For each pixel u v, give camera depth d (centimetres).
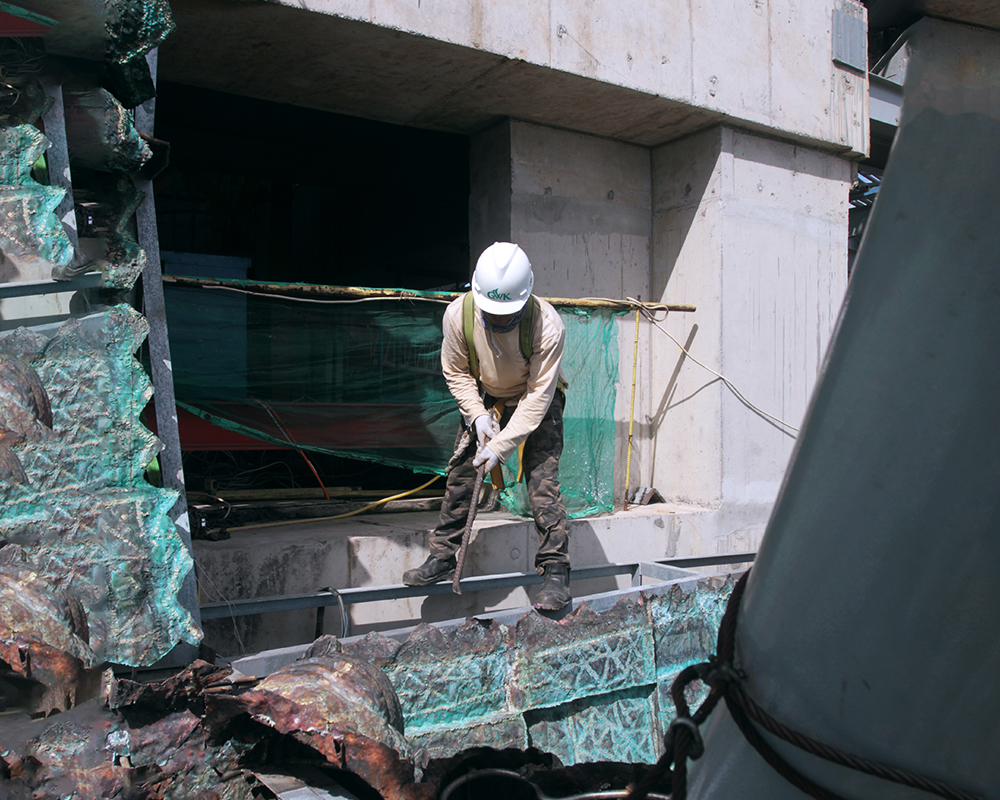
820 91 582
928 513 74
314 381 417
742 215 558
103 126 237
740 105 535
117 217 247
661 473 589
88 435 212
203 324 386
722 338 549
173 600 217
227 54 432
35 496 201
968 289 72
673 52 500
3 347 206
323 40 414
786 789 82
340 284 957
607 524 493
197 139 726
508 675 285
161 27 238
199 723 200
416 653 262
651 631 328
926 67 73
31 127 213
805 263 596
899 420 75
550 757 249
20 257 210
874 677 76
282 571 356
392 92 487
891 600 75
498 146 536
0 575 186
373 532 396
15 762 176
